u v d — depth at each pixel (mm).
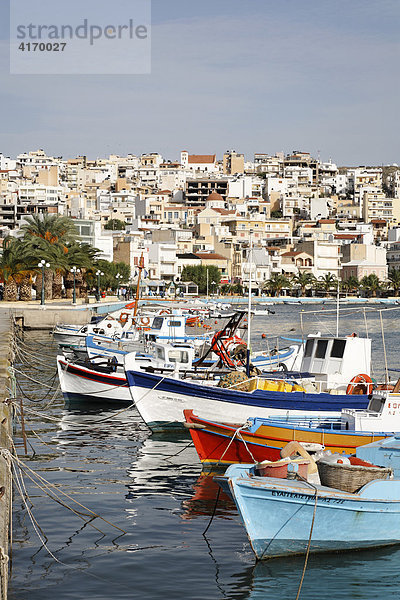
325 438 22109
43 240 95188
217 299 178375
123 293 148125
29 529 17922
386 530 17156
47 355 56000
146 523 18516
